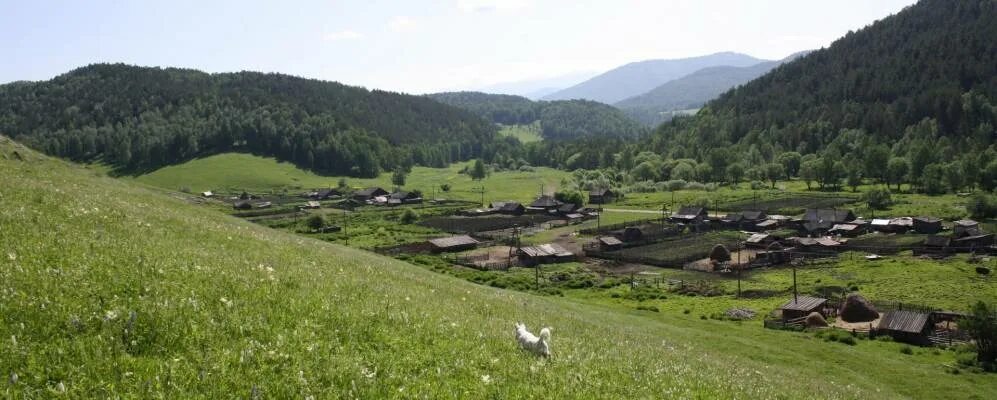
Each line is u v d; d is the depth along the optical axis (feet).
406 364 43.80
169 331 39.50
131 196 151.43
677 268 371.35
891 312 228.84
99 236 64.59
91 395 31.22
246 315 45.32
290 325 45.91
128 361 35.04
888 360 179.01
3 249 49.96
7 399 29.14
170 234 79.82
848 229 468.75
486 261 387.14
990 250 366.43
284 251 92.89
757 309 260.83
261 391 34.17
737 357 134.92
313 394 35.47
